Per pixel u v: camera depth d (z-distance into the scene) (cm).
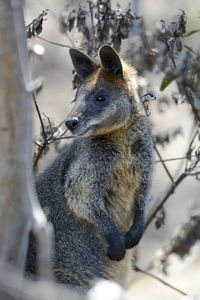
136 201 1126
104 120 1055
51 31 2839
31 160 752
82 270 1095
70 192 1079
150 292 1568
